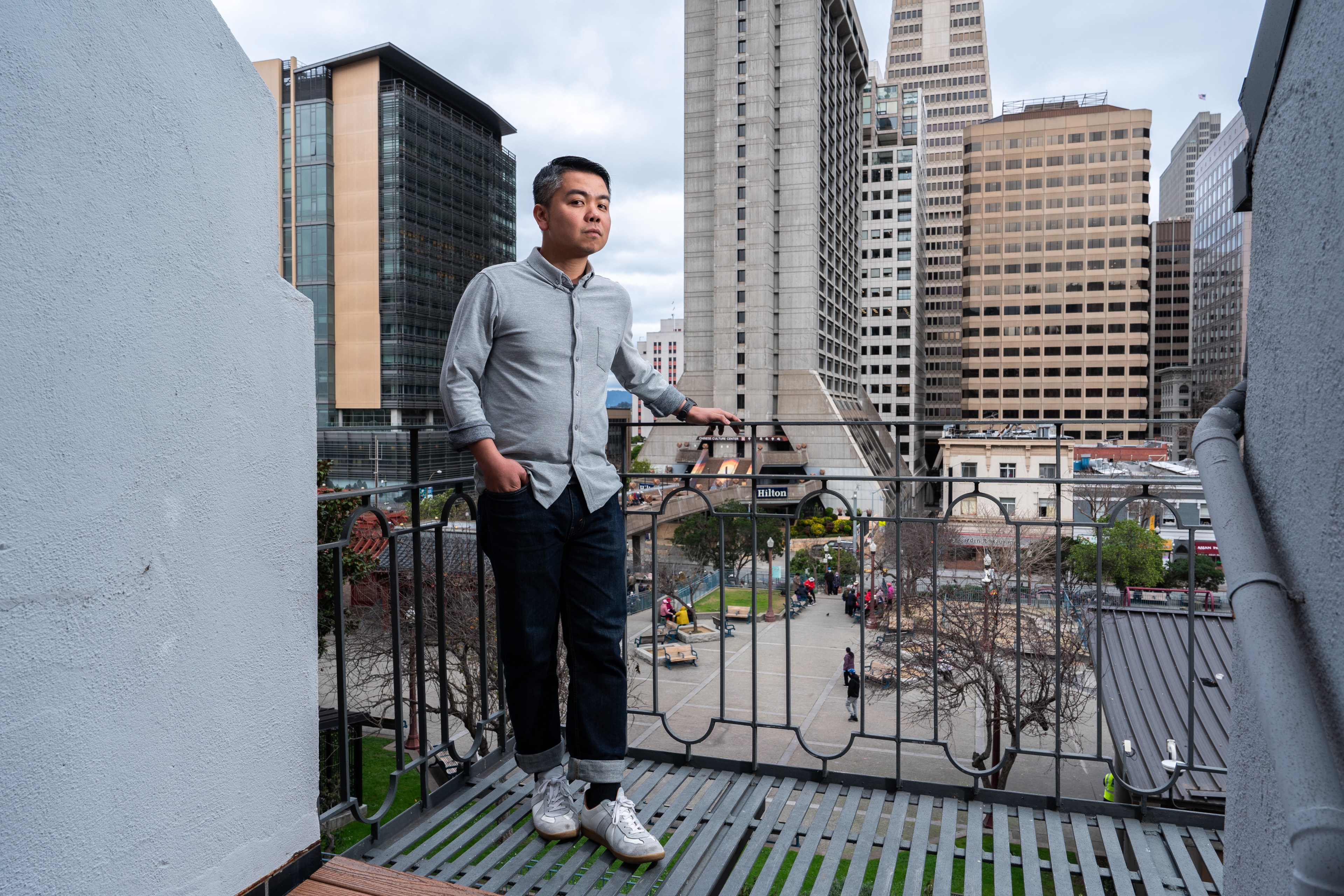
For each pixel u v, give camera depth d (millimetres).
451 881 1963
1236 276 75500
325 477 8016
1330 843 648
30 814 994
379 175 58031
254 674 1386
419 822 2258
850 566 26969
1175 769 2211
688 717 16797
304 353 1506
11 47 937
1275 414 1003
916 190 84125
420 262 60500
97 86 1057
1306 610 876
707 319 58375
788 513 2547
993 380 81062
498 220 71875
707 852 2121
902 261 84188
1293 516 928
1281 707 764
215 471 1287
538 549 1936
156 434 1169
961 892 1918
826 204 62625
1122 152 76875
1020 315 80125
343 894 1490
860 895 1908
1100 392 78375
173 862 1217
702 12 58156
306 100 58219
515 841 2141
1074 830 2164
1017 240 79812
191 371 1234
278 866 1456
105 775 1098
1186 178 168750
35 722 997
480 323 1876
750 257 56719
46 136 986
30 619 986
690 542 21438
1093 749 14516
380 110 57750
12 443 958
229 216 1310
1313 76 863
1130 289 77250
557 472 1937
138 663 1146
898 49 116188
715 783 2500
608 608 2047
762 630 24547
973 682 12156
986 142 80125
